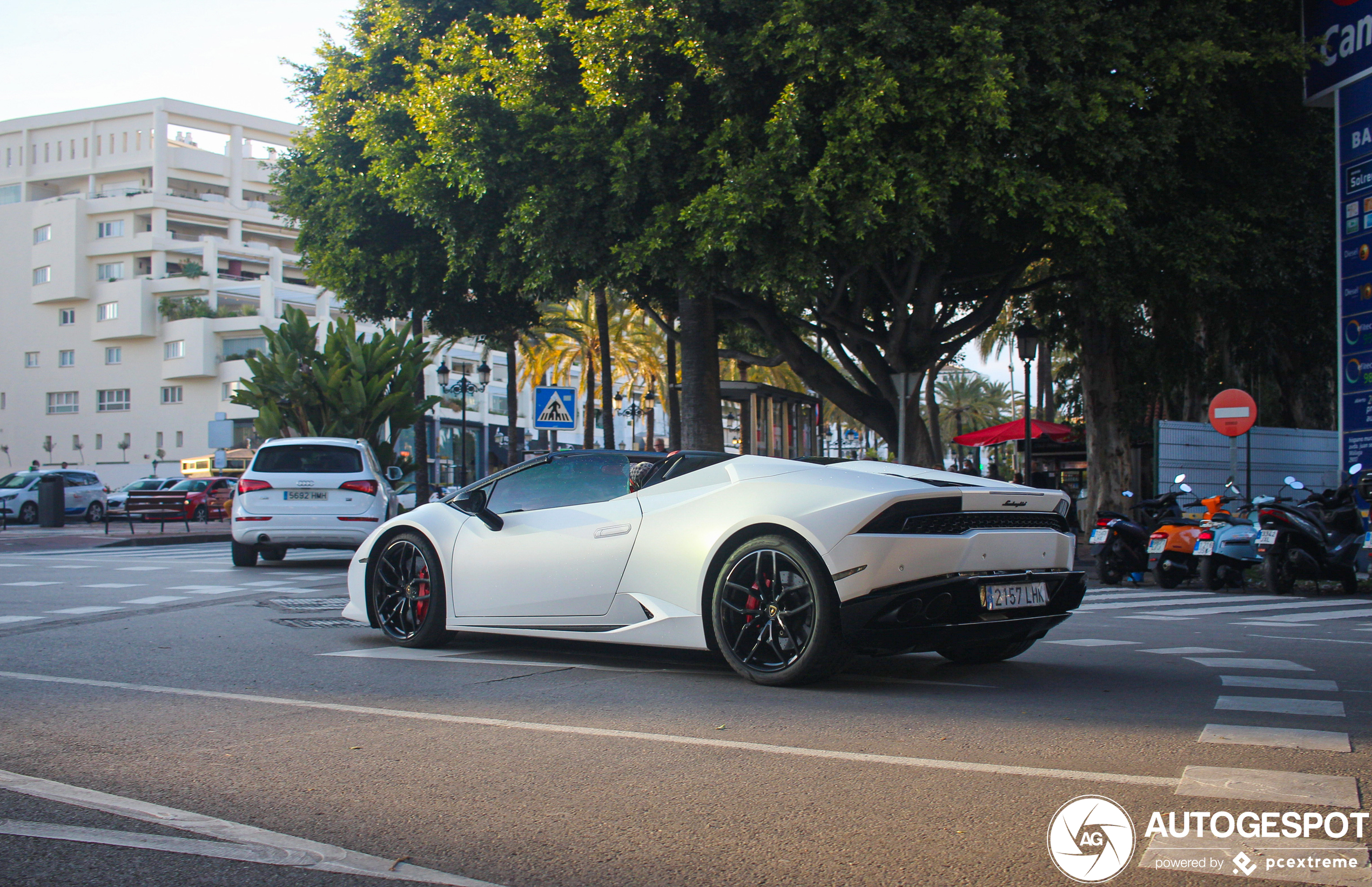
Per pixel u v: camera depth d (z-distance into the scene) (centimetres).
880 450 6694
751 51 1484
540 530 629
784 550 523
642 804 335
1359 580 1416
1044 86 1555
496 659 638
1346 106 1556
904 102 1484
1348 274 1546
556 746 411
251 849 294
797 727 443
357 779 364
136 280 7088
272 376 2838
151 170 7638
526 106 1611
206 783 359
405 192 1750
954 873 276
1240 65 1594
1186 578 1391
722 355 2461
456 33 1756
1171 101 1579
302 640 733
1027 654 689
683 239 1588
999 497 534
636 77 1547
